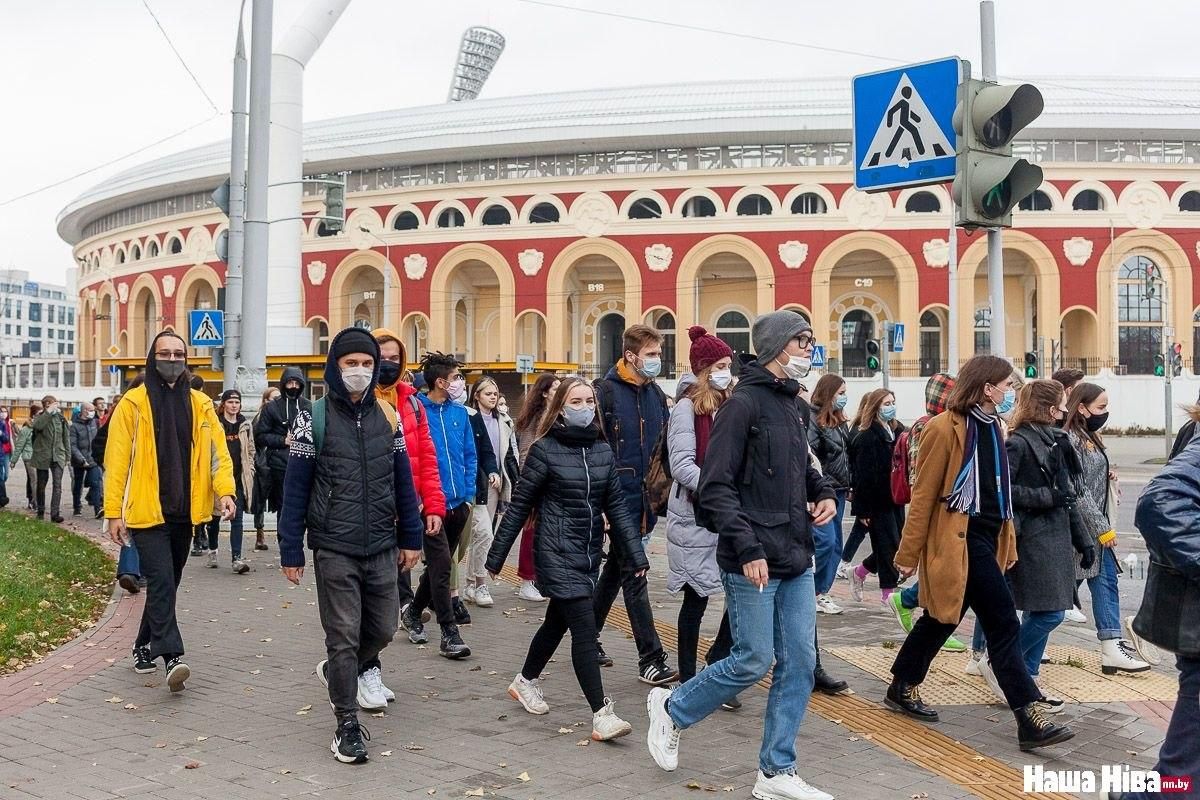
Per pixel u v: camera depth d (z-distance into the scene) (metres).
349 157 50.66
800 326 5.40
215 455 7.42
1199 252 46.19
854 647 8.62
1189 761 4.29
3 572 11.15
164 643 7.12
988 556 6.21
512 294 49.03
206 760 5.75
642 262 47.88
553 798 5.19
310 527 6.11
